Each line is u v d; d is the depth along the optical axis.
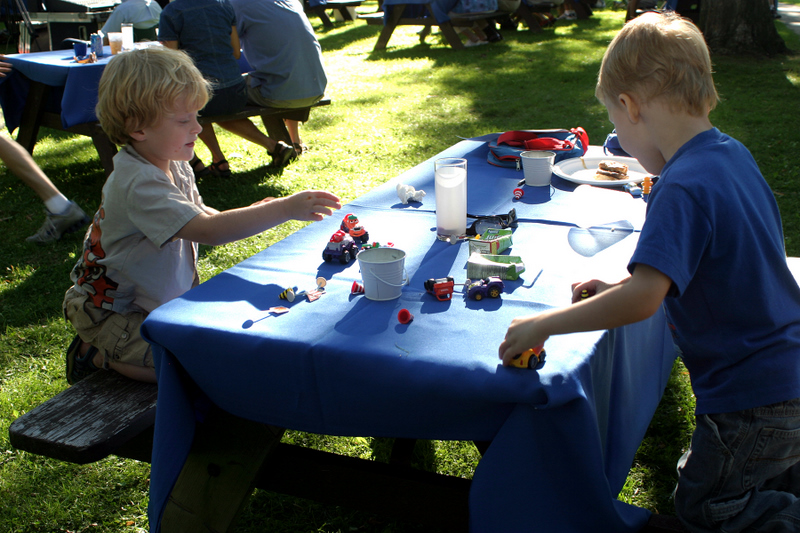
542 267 1.52
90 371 1.92
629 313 1.10
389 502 1.53
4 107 4.92
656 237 1.12
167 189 1.68
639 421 1.62
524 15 11.85
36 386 2.58
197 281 2.01
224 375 1.32
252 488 1.48
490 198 2.10
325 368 1.21
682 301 1.28
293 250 1.74
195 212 1.66
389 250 1.43
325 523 1.91
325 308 1.38
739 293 1.22
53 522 1.96
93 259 1.78
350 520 1.92
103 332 1.79
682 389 2.40
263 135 5.15
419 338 1.22
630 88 1.28
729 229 1.17
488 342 1.20
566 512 1.13
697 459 1.35
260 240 3.86
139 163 1.68
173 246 1.80
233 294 1.47
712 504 1.35
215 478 1.49
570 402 1.07
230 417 1.48
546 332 1.10
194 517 1.49
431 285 1.41
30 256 3.77
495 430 1.15
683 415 2.27
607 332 1.26
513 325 1.13
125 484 2.11
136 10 6.72
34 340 2.92
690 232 1.13
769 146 5.07
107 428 1.57
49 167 5.43
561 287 1.41
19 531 1.94
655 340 1.80
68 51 5.44
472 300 1.38
